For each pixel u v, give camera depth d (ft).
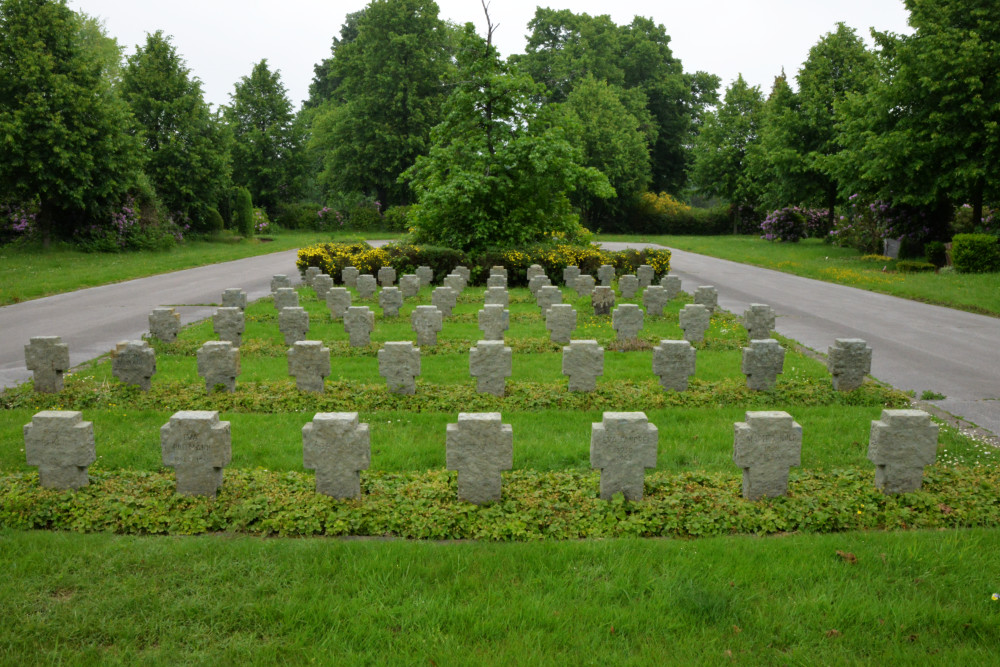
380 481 26.37
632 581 19.54
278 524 23.09
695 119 257.96
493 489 24.56
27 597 18.70
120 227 127.44
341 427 24.29
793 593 19.04
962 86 92.48
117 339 54.75
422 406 36.94
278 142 219.41
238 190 176.24
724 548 21.30
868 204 121.39
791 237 170.71
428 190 94.84
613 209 219.00
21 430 32.78
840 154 112.78
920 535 22.24
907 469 25.29
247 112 216.74
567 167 93.56
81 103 112.88
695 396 38.24
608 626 17.63
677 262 123.75
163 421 34.40
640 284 83.66
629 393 38.60
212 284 89.40
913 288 80.23
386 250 89.71
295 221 216.54
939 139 92.79
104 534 22.57
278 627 17.57
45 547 21.33
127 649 16.69
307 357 38.50
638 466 24.59
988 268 90.99
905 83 96.84
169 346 50.98
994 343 53.88
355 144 202.59
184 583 19.42
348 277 84.23
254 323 61.05
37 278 88.28
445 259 89.25
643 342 51.31
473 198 92.58
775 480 24.90
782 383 40.52
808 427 33.37
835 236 143.84
